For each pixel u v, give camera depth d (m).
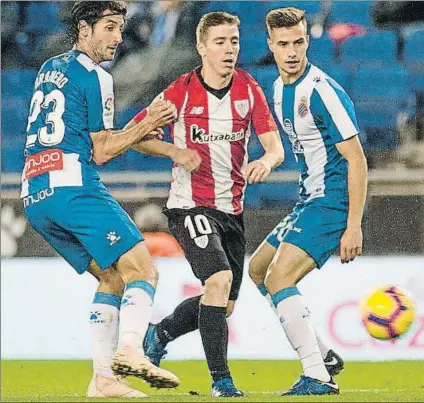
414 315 20.98
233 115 21.09
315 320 29.30
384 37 41.09
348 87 40.34
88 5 20.28
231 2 40.84
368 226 34.62
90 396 19.69
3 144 40.06
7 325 30.59
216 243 20.16
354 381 24.39
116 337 20.28
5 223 34.59
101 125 19.86
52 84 19.98
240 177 21.53
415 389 22.22
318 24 41.34
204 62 21.08
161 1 39.94
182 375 26.45
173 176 21.38
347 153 20.28
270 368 27.64
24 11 41.03
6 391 22.80
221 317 19.58
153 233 34.50
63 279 30.92
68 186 19.55
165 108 19.98
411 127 39.66
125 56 39.72
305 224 20.45
